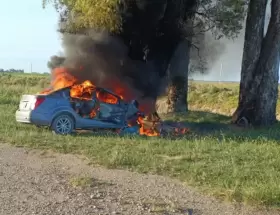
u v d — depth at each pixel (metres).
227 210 6.75
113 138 12.89
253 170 9.19
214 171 8.99
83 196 7.20
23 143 11.73
